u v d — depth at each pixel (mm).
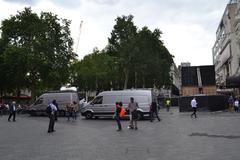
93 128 22250
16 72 53156
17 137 17203
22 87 58594
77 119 33375
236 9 77500
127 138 16125
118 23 68688
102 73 78188
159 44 73312
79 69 83562
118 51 67438
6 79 56906
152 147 12922
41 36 53062
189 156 10727
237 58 78562
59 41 54312
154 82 77250
